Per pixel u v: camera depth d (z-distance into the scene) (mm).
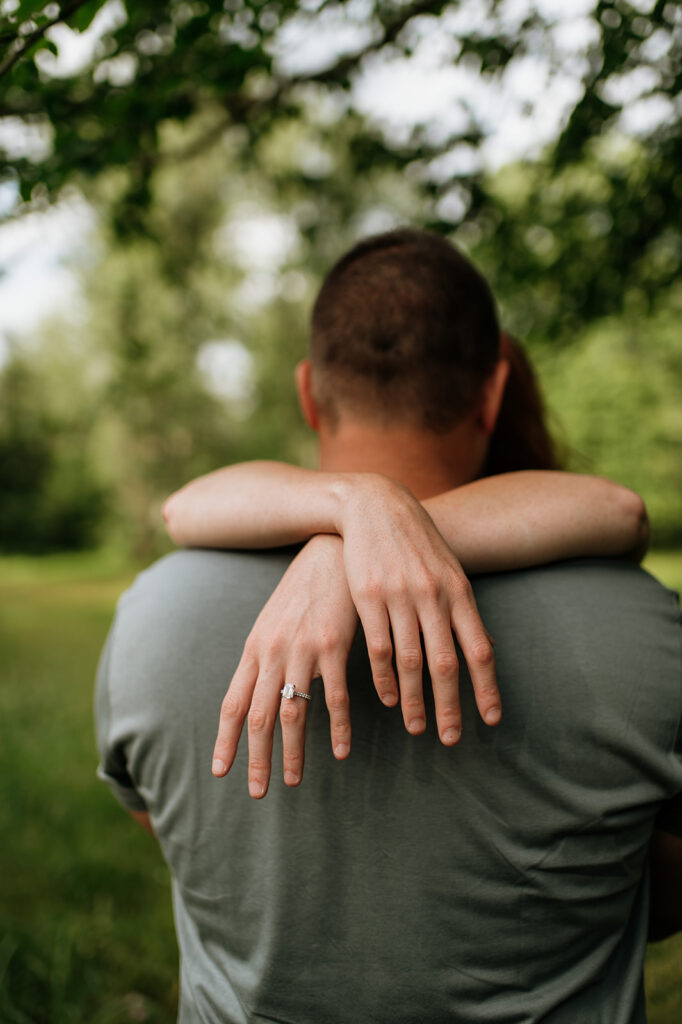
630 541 785
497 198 2527
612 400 16047
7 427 21000
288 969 701
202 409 16562
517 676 689
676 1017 1848
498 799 682
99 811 3133
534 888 679
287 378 16016
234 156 3281
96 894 2492
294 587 655
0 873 2648
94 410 15297
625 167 2406
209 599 763
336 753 592
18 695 5414
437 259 861
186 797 739
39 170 1571
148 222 2688
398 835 687
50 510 23516
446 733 573
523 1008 677
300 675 610
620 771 680
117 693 785
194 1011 765
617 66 1624
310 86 2229
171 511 860
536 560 733
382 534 635
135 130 1812
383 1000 688
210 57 1754
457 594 612
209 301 7516
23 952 2082
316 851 698
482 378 876
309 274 4242
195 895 753
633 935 747
